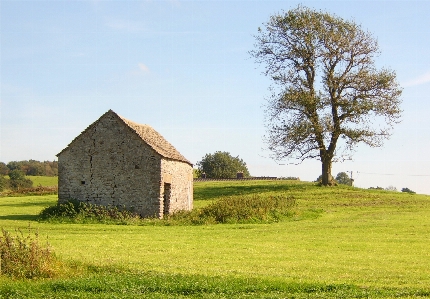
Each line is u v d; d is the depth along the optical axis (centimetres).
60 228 3155
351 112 5931
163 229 3170
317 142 6119
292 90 6069
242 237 2834
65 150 3959
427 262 2111
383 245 2592
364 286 1616
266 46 6288
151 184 3784
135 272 1788
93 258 2045
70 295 1517
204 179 9200
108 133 3894
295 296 1490
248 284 1620
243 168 13100
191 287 1580
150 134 4203
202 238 2772
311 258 2172
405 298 1469
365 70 6041
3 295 1553
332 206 4878
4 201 5728
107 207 3803
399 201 5281
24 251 1828
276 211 3925
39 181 11081
